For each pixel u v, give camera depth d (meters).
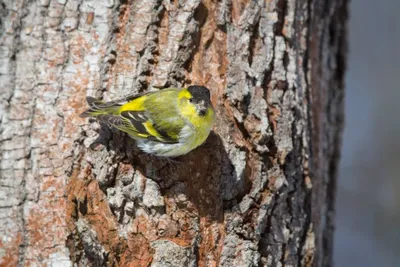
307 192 10.73
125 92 10.11
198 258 9.83
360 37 22.50
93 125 10.02
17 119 10.14
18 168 10.05
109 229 9.64
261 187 10.12
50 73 10.21
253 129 10.16
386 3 22.56
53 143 10.04
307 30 11.12
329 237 12.31
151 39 10.20
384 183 20.11
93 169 9.80
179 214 9.80
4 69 10.27
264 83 10.41
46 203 9.95
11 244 9.94
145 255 9.64
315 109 11.30
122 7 10.26
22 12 10.35
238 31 10.38
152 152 9.84
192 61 10.31
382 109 21.50
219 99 10.22
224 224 9.97
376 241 19.34
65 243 9.90
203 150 10.07
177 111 9.81
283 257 10.33
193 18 10.25
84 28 10.28
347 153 20.83
